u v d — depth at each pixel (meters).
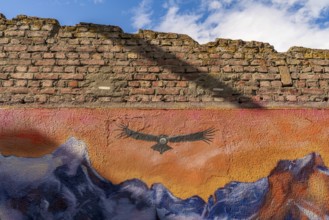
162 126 3.60
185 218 3.26
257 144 3.58
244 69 3.96
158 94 3.77
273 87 3.90
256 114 3.73
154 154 3.47
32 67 3.77
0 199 3.20
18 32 3.91
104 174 3.36
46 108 3.60
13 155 3.36
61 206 3.23
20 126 3.48
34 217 3.18
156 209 3.28
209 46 4.05
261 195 3.38
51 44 3.89
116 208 3.26
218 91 3.83
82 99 3.67
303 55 4.10
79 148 3.44
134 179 3.36
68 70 3.79
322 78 4.00
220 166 3.46
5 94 3.63
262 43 4.13
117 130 3.55
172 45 4.02
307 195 3.43
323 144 3.64
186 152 3.50
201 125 3.64
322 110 3.82
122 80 3.80
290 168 3.51
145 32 4.04
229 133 3.61
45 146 3.42
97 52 3.90
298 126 3.70
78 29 3.99
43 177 3.30
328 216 3.38
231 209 3.31
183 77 3.88
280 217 3.33
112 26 4.04
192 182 3.38
